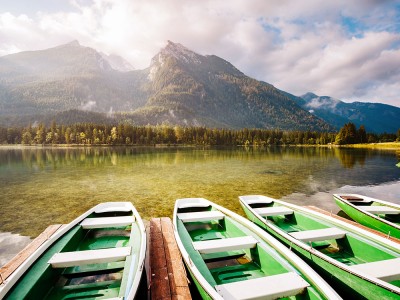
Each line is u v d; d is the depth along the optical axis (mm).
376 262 5777
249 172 29484
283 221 10195
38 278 4953
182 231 7969
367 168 34500
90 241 7988
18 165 36062
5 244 9484
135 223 8297
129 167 34000
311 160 47312
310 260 6492
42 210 13750
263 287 4738
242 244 6629
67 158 49562
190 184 21438
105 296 5328
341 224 7984
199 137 142500
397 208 10758
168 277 6293
